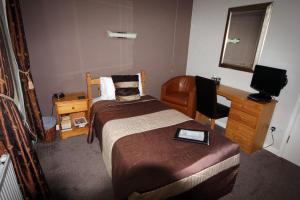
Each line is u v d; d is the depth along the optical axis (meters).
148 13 3.50
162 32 3.75
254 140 2.70
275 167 2.51
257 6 2.79
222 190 1.95
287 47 2.54
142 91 3.34
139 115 2.47
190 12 3.91
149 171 1.52
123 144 1.83
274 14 2.63
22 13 2.61
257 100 2.59
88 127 3.03
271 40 2.71
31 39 2.74
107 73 3.46
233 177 1.97
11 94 1.68
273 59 2.72
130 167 1.55
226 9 3.26
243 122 2.78
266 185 2.19
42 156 2.53
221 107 3.14
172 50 4.00
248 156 2.73
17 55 2.34
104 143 2.16
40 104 3.06
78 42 3.05
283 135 2.69
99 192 2.00
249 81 3.08
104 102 2.86
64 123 2.96
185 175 1.60
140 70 3.78
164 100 3.76
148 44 3.69
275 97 2.74
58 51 2.95
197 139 1.90
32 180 1.76
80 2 2.90
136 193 1.48
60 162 2.42
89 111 2.96
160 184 1.53
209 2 3.53
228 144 1.88
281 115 2.70
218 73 3.59
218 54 3.53
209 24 3.61
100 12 3.09
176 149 1.78
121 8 3.23
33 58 2.83
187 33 4.04
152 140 1.91
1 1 2.02
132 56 3.60
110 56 3.39
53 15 2.78
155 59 3.87
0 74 1.48
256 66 2.76
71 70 3.13
